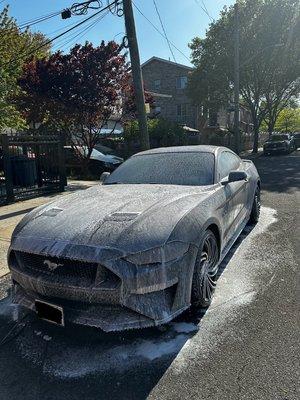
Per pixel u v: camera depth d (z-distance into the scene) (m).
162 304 2.80
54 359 2.82
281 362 2.64
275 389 2.38
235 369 2.59
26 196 9.22
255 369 2.58
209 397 2.35
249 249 5.02
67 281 2.78
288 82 30.77
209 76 27.33
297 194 9.14
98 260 2.66
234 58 24.08
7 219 7.09
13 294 3.26
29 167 9.42
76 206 3.47
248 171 5.81
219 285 3.91
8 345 3.03
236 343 2.89
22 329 3.26
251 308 3.41
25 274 2.99
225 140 31.50
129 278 2.66
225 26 26.12
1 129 14.20
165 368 2.65
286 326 3.09
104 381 2.55
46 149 10.02
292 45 26.53
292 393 2.34
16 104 15.03
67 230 2.99
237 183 4.80
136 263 2.69
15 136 8.86
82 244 2.79
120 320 2.70
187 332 3.07
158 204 3.29
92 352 2.88
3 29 21.58
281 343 2.86
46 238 2.97
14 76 15.95
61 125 15.10
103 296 2.67
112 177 4.67
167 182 4.23
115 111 15.43
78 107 14.05
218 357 2.73
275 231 5.84
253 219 6.24
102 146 20.34
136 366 2.69
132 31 9.01
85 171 15.24
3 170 8.69
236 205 4.68
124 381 2.54
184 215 3.15
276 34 25.52
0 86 13.96
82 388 2.49
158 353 2.82
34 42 23.55
